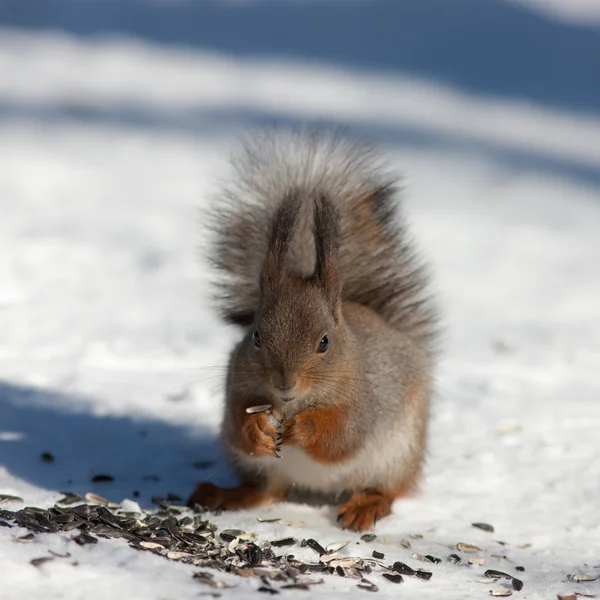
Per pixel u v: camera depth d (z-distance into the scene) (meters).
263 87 40.25
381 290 9.95
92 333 14.50
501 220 25.19
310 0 55.25
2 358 13.14
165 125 33.16
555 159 33.84
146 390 12.34
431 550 8.30
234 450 8.73
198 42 47.72
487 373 14.16
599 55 49.56
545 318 17.36
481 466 10.53
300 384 8.05
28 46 43.72
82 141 30.09
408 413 9.37
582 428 11.88
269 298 8.36
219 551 7.49
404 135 34.56
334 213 8.52
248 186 10.07
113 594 6.11
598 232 24.77
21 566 6.25
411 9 53.88
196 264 18.59
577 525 9.11
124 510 8.48
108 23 49.44
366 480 9.21
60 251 18.55
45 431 10.56
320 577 7.15
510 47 49.75
